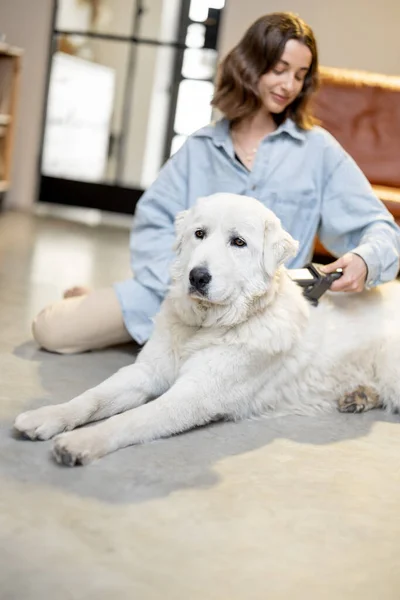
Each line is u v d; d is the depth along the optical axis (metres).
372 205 2.51
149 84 6.64
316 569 1.39
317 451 1.98
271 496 1.67
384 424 2.27
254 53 2.42
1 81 5.95
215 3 6.36
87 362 2.54
